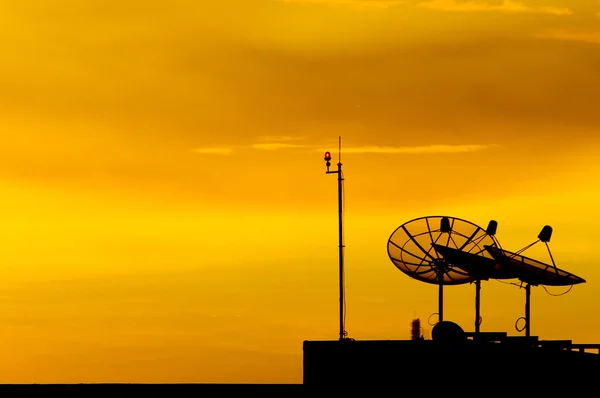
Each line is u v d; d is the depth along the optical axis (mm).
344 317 163875
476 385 141375
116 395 157875
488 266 147625
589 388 136625
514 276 146750
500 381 140375
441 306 153250
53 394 157500
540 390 138250
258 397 156625
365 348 147125
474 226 155625
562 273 146875
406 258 155250
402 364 145250
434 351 144000
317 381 148500
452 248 154125
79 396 158125
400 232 156875
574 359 137750
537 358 138875
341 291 163875
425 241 155500
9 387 157500
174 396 157500
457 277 154750
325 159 167875
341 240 165000
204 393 157500
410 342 145500
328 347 148250
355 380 146750
